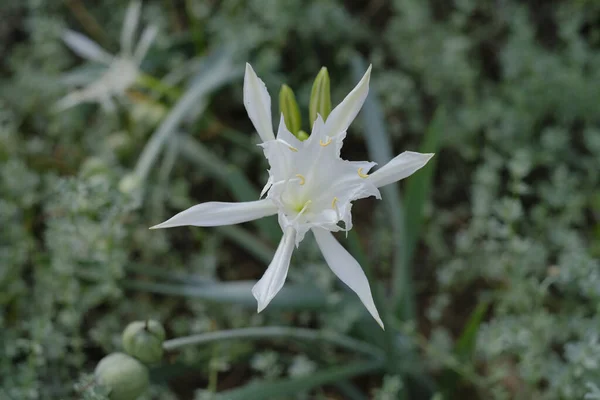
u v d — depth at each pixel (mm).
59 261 652
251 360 741
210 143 870
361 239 844
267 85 809
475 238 804
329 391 747
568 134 837
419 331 794
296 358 705
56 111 805
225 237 829
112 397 567
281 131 527
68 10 935
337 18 873
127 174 777
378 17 965
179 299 767
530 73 834
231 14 877
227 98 892
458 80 834
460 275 782
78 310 668
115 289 661
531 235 781
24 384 619
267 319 734
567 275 628
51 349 652
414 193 686
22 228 718
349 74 906
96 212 653
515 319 664
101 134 827
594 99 816
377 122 736
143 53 808
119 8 926
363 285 526
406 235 699
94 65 822
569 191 771
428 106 898
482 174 746
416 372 705
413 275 820
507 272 696
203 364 698
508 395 711
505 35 932
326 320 699
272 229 672
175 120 747
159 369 661
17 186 726
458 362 686
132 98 823
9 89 848
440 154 870
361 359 736
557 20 913
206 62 806
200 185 864
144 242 771
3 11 927
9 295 703
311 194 537
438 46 861
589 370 610
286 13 856
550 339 693
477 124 819
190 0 912
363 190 526
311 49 896
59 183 632
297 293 668
